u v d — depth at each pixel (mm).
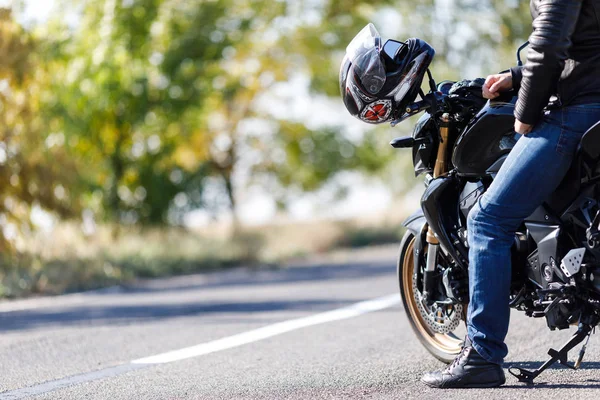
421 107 16328
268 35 98250
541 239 15188
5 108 55062
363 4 98500
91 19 81562
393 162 117250
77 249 54344
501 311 15586
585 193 14648
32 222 54375
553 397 14875
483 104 16156
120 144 83938
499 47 82125
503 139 15602
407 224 18672
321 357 20156
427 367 18344
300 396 16266
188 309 31469
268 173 114562
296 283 41938
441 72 83250
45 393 17547
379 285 37125
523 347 19734
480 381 15805
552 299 15336
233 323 26734
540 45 14086
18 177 54438
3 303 39062
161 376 18781
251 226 93812
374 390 16453
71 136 75188
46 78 61125
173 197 87375
